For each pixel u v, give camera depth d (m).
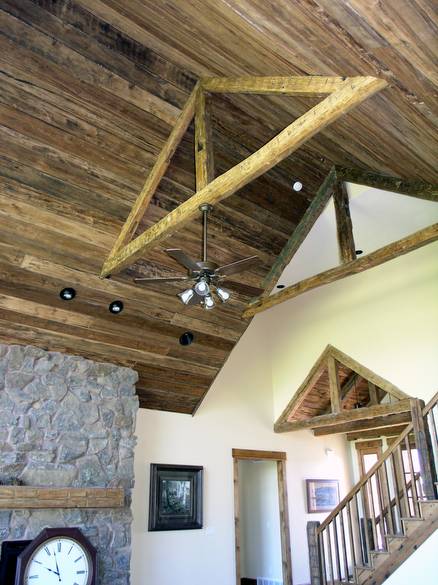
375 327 7.82
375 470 6.25
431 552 5.27
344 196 6.57
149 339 6.49
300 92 3.89
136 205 5.40
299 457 8.98
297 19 3.03
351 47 3.00
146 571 6.40
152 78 4.80
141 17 4.18
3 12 4.01
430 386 6.93
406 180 5.57
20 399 5.48
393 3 2.46
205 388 7.43
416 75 3.04
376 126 4.45
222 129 5.49
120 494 5.75
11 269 5.18
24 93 4.43
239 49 3.99
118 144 5.04
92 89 4.64
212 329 6.86
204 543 7.11
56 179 4.94
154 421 7.13
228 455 7.88
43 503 5.17
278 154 3.79
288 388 8.84
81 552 5.14
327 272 6.07
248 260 4.48
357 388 9.36
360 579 5.86
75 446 5.73
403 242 5.31
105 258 5.54
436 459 6.21
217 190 4.23
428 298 7.28
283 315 9.36
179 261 4.33
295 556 8.24
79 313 5.82
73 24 4.23
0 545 4.96
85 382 6.05
